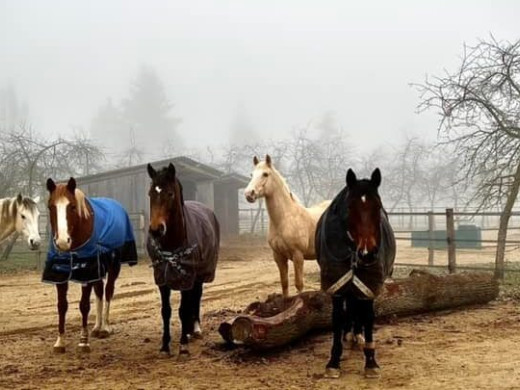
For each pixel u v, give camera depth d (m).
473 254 19.38
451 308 9.23
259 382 5.66
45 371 6.18
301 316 6.94
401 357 6.46
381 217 5.98
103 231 7.18
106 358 6.71
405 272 13.83
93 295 11.65
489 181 13.14
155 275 6.71
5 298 11.68
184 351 6.70
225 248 23.56
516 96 12.48
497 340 7.18
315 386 5.50
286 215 8.58
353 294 5.71
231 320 6.59
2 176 21.34
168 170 6.49
